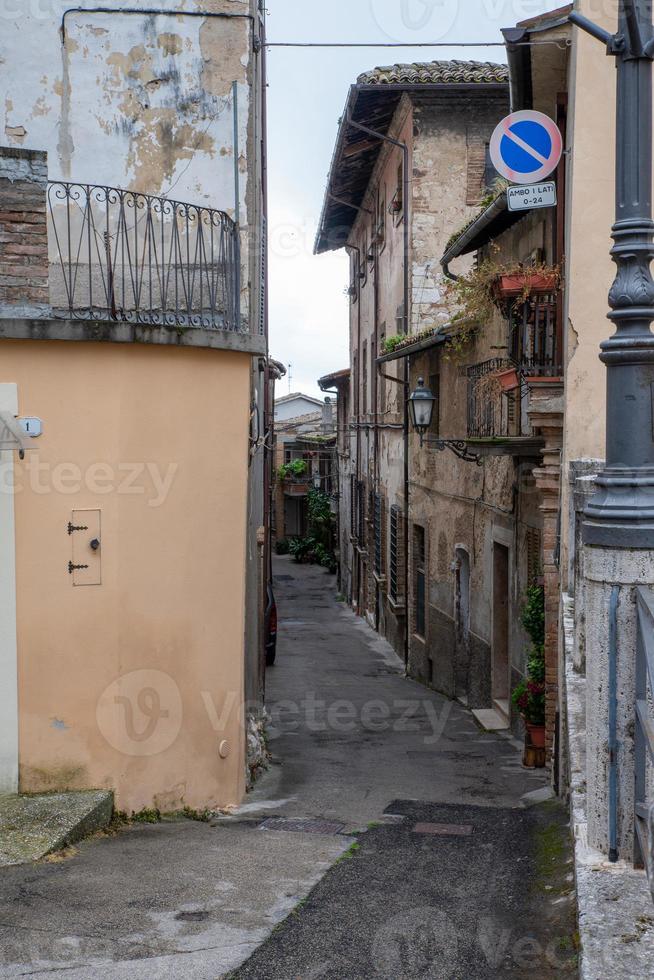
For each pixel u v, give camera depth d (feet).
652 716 10.90
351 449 100.07
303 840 21.06
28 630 21.62
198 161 29.91
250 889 16.71
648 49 11.48
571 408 28.09
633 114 11.62
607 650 12.04
